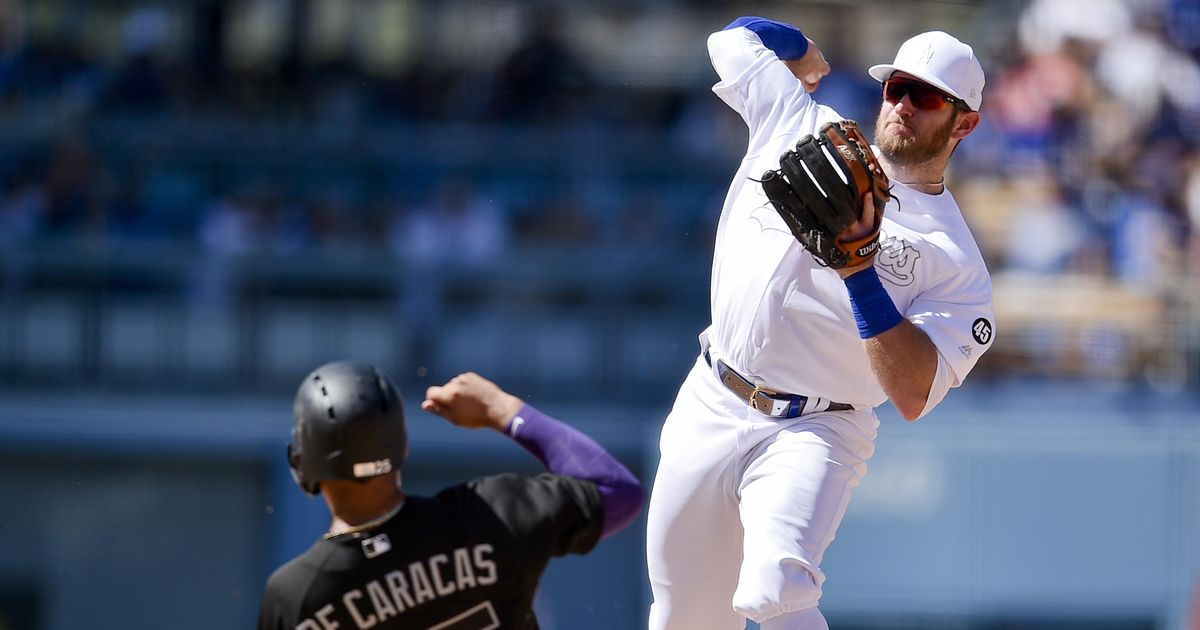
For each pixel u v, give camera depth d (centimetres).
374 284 3881
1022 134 4269
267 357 3875
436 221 4084
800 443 1284
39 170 4131
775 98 1349
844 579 3666
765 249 1291
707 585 1370
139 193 4147
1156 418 3766
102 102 4338
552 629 3716
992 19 4694
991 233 4103
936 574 3656
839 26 4644
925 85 1260
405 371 3872
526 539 1102
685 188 4188
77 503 3784
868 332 1212
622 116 4450
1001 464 3681
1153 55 4416
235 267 3881
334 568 1073
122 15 4481
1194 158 4284
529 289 3894
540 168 4194
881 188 1173
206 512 3788
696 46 4566
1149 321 3931
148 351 3872
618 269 3906
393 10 4506
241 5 4481
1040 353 3903
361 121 4375
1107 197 4159
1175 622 3694
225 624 3772
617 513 1149
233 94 4394
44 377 3847
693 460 1337
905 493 3672
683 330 3900
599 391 3872
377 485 1088
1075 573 3669
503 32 4500
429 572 1079
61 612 3762
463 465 3722
